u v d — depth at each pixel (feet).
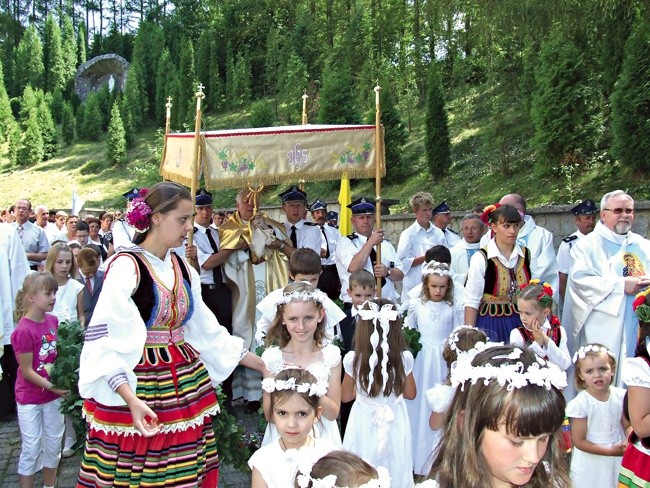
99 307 9.34
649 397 9.07
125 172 91.81
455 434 5.54
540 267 17.48
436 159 49.16
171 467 9.47
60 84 139.74
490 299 15.35
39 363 13.76
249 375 20.04
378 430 12.30
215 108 99.91
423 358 15.44
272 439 11.71
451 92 65.51
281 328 12.19
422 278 15.88
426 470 13.98
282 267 20.65
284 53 91.30
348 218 23.47
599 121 37.68
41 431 13.82
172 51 127.44
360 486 6.12
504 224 15.06
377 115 18.79
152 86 116.47
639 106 32.96
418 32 71.56
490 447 5.22
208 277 20.33
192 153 17.69
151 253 9.87
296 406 9.14
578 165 37.70
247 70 99.50
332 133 18.39
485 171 46.93
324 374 11.32
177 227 9.86
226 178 17.69
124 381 9.07
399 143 52.65
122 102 107.45
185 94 99.30
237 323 20.25
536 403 5.01
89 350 9.21
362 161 18.69
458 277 18.08
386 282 19.84
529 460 5.10
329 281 21.34
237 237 20.11
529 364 5.28
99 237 35.53
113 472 9.36
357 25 79.10
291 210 21.76
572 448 12.38
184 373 9.80
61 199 85.71
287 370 9.43
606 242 16.70
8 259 19.92
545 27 36.35
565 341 15.24
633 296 15.87
